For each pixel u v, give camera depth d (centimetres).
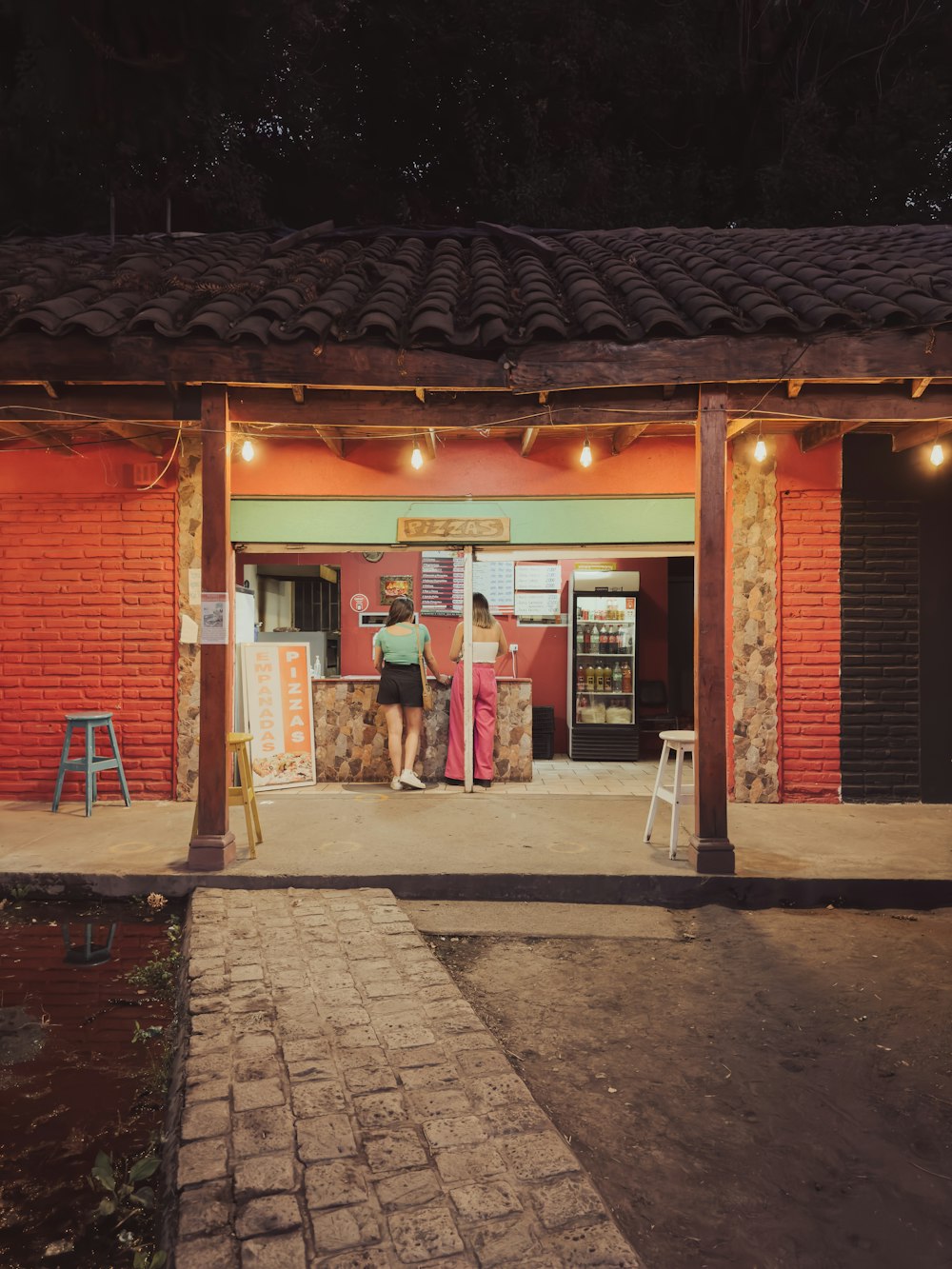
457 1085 312
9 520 768
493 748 849
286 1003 377
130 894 536
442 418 579
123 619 764
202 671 556
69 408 558
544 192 1603
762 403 568
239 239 889
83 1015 392
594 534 756
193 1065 322
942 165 1634
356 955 434
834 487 761
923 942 482
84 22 1060
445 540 761
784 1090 330
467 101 1647
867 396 568
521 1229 238
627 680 981
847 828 669
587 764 965
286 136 1653
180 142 1283
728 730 767
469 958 457
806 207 1627
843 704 764
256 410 577
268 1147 271
